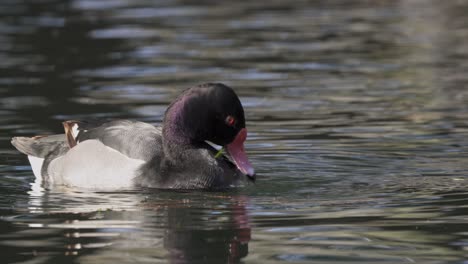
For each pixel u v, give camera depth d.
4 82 20.19
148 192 12.13
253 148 14.42
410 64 21.55
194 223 10.43
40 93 19.00
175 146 12.39
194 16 29.42
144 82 20.08
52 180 12.95
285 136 15.23
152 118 16.62
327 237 9.77
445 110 16.94
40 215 10.88
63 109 17.44
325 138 15.02
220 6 31.66
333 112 17.06
